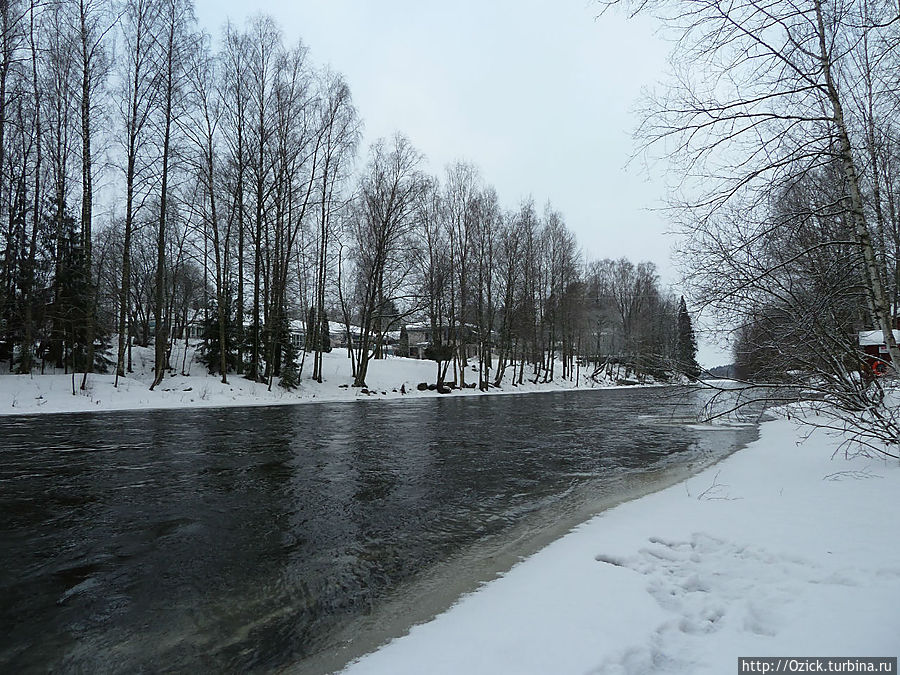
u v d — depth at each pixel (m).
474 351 59.28
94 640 3.48
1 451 10.73
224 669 3.11
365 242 33.91
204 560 4.97
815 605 3.27
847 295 7.32
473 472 9.30
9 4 19.34
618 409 24.05
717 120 6.18
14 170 23.03
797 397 7.67
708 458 10.69
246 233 30.56
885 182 7.69
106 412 18.20
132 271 38.50
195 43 24.20
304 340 35.75
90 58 22.41
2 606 3.99
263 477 8.63
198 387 24.52
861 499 5.64
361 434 14.22
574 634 3.08
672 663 2.74
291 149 29.02
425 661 2.88
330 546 5.39
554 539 5.51
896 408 7.06
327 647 3.34
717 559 4.27
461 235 39.06
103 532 5.76
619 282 62.06
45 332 23.47
